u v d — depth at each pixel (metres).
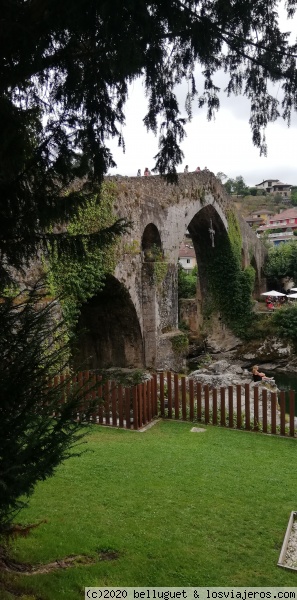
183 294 47.88
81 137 4.62
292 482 8.12
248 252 45.28
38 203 4.47
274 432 11.77
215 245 37.78
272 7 4.89
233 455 9.70
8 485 3.93
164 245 22.45
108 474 8.11
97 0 4.04
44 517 6.39
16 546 5.53
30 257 4.85
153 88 5.15
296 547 5.92
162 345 20.80
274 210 122.19
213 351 38.34
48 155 4.47
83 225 13.84
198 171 28.56
